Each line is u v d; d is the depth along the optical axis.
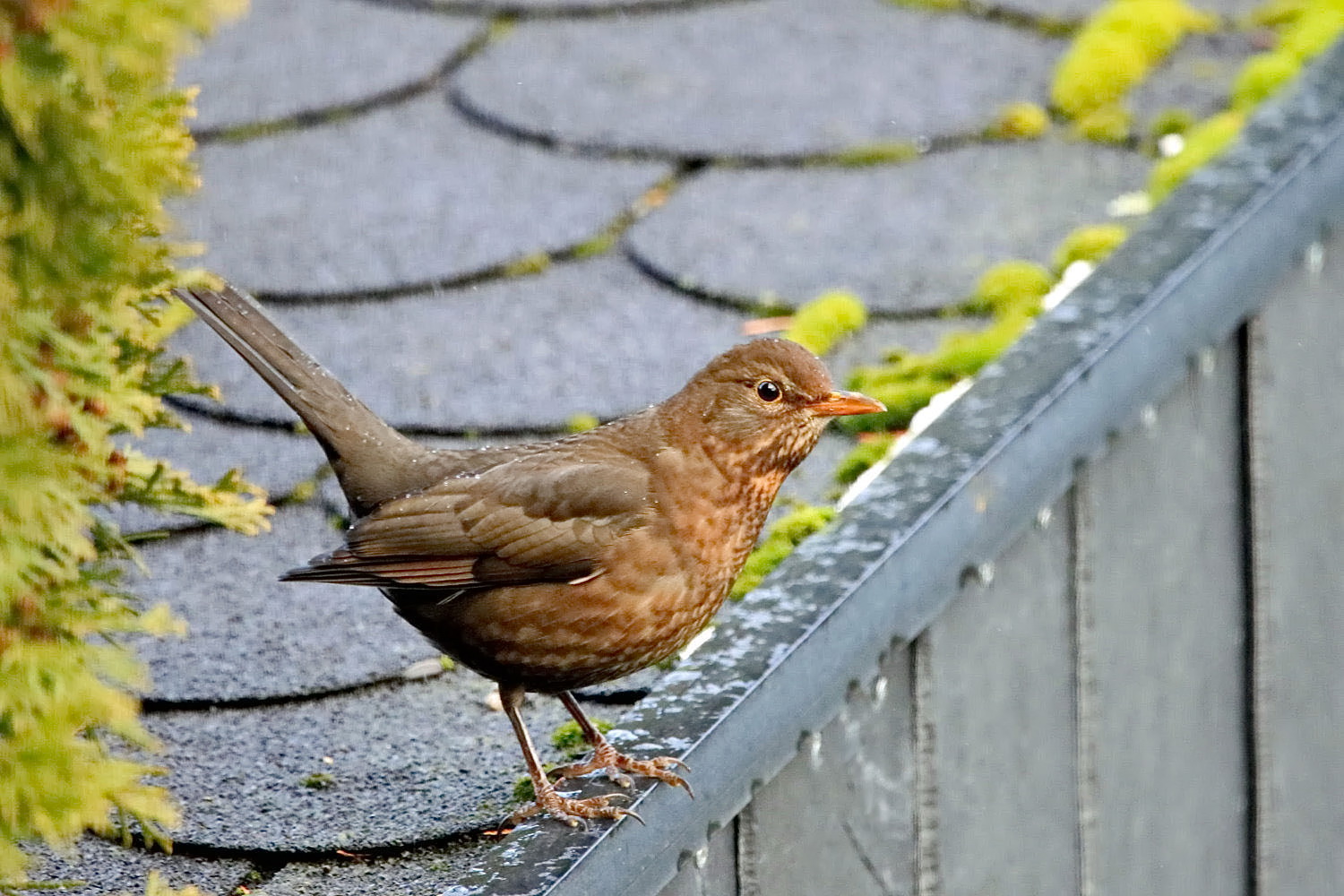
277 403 9.72
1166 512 9.25
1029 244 10.58
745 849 7.23
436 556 7.68
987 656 8.23
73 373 4.95
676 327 10.05
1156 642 9.21
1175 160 11.13
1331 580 10.20
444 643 7.89
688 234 10.98
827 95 12.46
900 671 7.81
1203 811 9.67
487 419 9.25
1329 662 10.15
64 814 4.72
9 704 4.66
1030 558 8.42
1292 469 9.84
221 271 10.67
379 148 12.14
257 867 6.77
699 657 7.21
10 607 4.77
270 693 7.81
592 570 7.65
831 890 7.62
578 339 9.96
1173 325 8.89
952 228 10.83
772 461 7.95
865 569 7.45
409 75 13.09
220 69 13.28
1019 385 8.40
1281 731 10.07
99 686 4.79
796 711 7.12
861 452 9.02
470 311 10.31
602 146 12.01
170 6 4.44
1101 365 8.50
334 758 7.43
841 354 9.66
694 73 12.94
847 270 10.45
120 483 5.54
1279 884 10.16
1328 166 9.88
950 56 13.03
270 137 12.30
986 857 8.31
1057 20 13.41
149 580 8.51
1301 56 12.33
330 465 8.77
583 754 7.74
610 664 7.88
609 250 10.93
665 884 6.79
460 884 6.30
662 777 6.74
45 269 4.66
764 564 8.41
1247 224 9.38
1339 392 10.07
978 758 8.23
